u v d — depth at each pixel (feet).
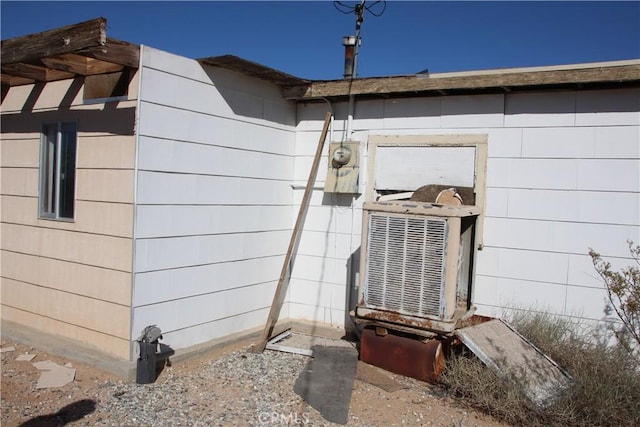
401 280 17.44
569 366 16.46
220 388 16.03
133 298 16.75
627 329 17.65
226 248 20.27
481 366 15.80
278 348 19.89
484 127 19.83
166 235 17.74
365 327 18.89
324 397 15.44
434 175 20.62
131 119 16.72
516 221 19.33
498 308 19.58
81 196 18.21
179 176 18.11
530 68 19.26
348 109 22.41
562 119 18.63
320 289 23.15
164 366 17.61
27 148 20.47
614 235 17.93
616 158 17.89
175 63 17.78
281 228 23.20
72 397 14.89
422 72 20.10
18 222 20.70
